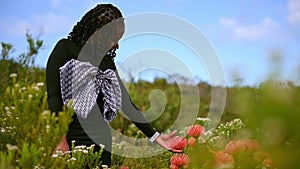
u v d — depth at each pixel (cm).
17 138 232
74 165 254
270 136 82
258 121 81
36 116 229
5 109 287
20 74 509
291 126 78
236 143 192
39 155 220
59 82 260
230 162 189
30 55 500
